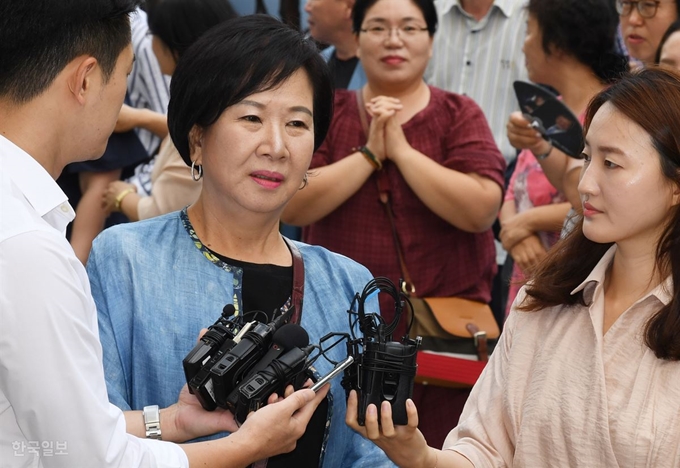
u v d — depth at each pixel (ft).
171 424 8.00
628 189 8.11
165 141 13.98
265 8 18.34
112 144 16.21
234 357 7.74
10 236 6.25
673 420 7.90
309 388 7.78
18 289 6.19
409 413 7.91
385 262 13.93
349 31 17.03
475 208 13.67
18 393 6.25
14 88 6.80
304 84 8.65
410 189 13.87
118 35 7.13
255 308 8.67
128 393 8.34
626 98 8.19
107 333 8.29
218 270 8.68
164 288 8.46
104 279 8.45
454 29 19.06
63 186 16.94
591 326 8.52
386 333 8.12
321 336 8.75
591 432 8.14
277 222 9.04
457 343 13.73
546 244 14.65
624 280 8.59
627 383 8.19
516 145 13.57
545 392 8.50
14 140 6.84
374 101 13.75
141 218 13.83
